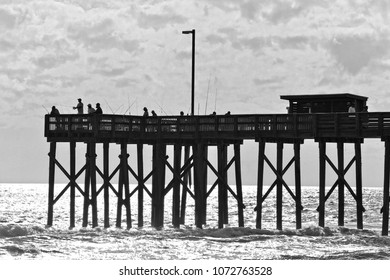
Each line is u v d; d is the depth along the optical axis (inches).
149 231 3277.6
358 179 3225.9
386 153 2896.2
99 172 3393.2
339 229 3240.7
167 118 3262.8
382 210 2972.4
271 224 4377.5
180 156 3405.5
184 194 3663.9
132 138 3344.0
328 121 2938.0
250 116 3078.2
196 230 3245.6
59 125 3380.9
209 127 3161.9
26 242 2974.9
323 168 3125.0
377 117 2859.3
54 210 6574.8
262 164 3105.3
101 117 3292.3
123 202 3437.5
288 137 3029.0
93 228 3385.8
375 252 2775.6
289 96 3218.5
